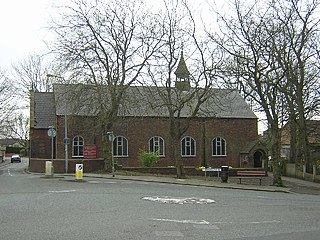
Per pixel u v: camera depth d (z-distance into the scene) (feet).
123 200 54.29
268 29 95.40
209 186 87.92
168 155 163.12
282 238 32.07
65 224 36.40
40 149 160.35
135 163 160.04
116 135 159.43
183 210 46.44
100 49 111.96
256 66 95.40
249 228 36.19
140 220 38.88
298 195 77.05
